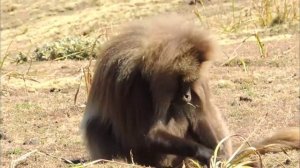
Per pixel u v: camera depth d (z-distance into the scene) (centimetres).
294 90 1633
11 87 1841
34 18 3669
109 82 1086
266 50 1994
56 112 1566
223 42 2305
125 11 3400
